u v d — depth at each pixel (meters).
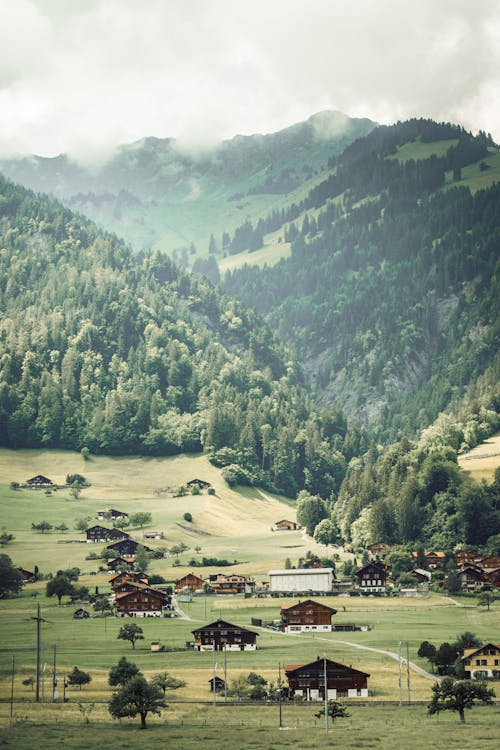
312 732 155.38
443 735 151.62
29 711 170.38
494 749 142.12
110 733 155.50
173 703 178.88
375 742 147.75
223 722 164.25
